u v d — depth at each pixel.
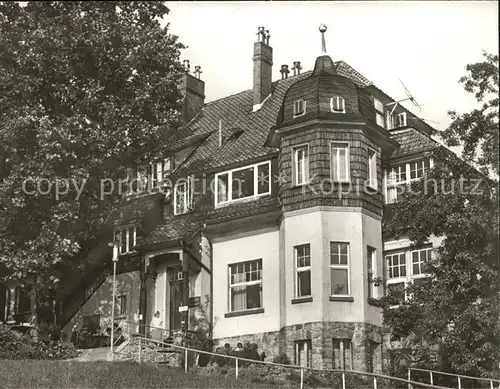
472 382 24.22
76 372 22.22
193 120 39.00
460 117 25.12
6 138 28.45
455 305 23.89
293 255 29.48
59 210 28.86
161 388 21.11
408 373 25.16
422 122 34.84
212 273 32.44
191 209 34.12
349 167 29.86
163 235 33.84
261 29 37.50
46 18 30.06
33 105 29.39
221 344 31.23
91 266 35.66
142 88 31.05
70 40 29.80
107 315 35.00
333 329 28.06
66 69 29.89
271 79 37.47
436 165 25.02
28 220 29.55
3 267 31.19
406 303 25.08
